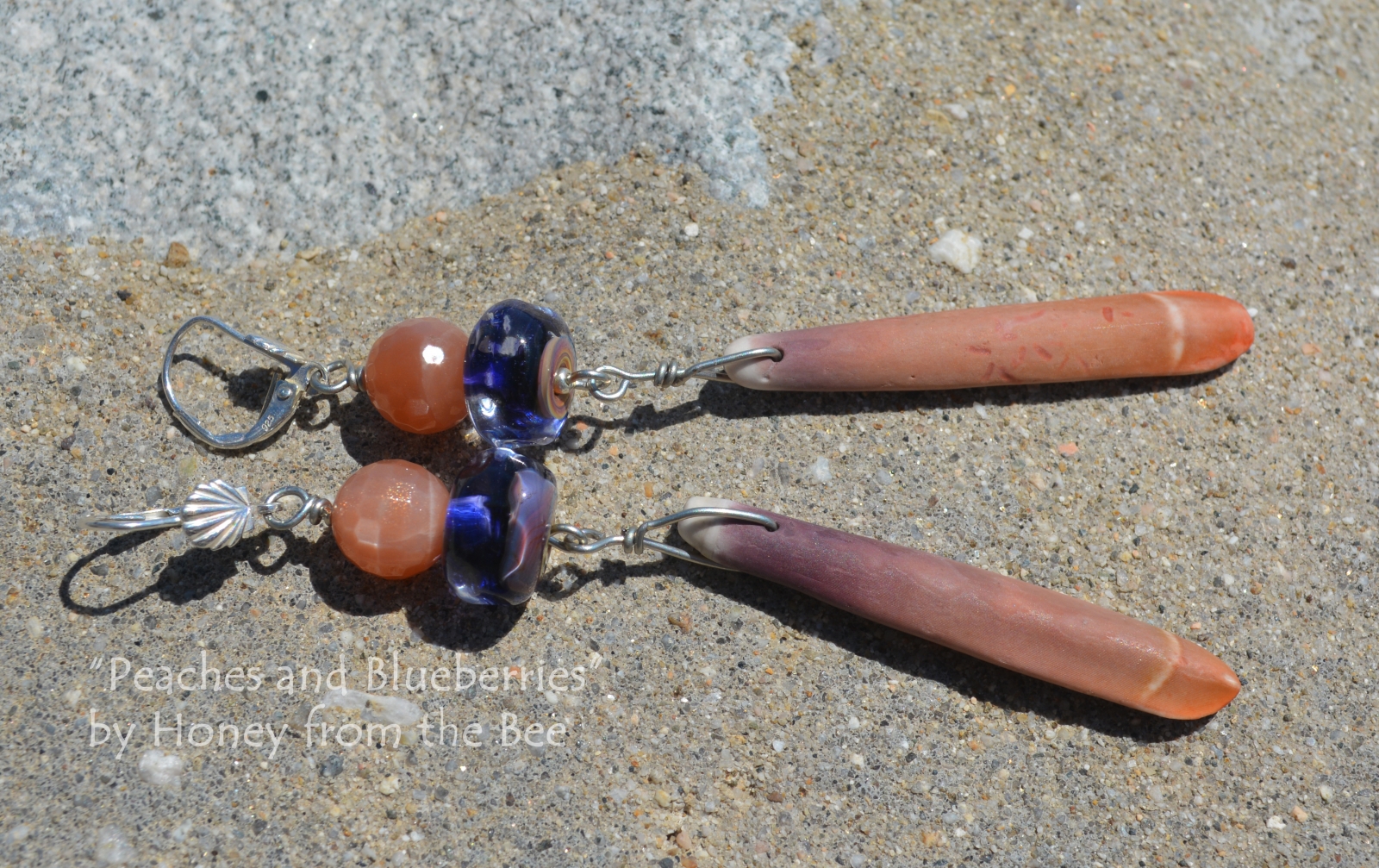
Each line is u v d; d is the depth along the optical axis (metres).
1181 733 0.21
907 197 0.23
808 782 0.21
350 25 0.23
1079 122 0.24
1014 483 0.22
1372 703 0.21
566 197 0.23
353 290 0.23
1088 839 0.21
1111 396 0.23
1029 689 0.21
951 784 0.21
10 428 0.22
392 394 0.21
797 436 0.22
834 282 0.23
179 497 0.22
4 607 0.21
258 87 0.23
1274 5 0.26
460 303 0.23
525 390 0.21
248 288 0.23
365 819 0.20
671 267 0.23
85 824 0.20
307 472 0.22
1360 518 0.22
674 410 0.22
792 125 0.24
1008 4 0.25
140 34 0.23
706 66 0.24
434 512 0.21
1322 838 0.21
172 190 0.23
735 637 0.21
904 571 0.21
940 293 0.23
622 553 0.22
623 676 0.21
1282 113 0.25
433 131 0.23
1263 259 0.24
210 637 0.21
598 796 0.20
